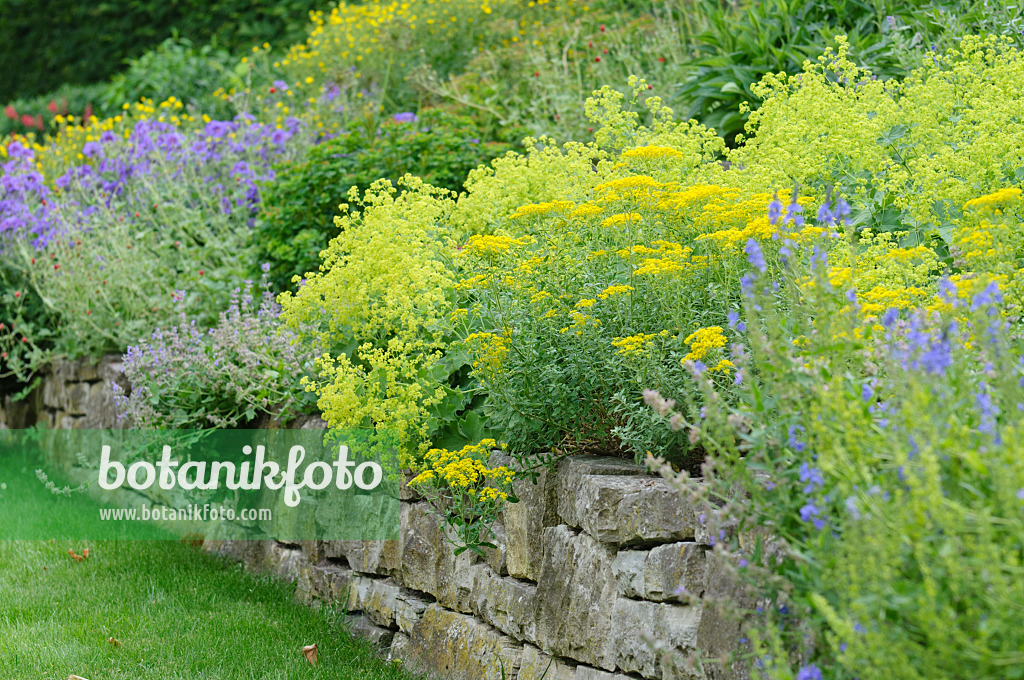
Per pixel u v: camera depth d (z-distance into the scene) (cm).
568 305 491
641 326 456
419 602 564
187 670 532
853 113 537
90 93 1922
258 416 749
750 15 834
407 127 907
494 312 489
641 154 493
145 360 743
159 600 651
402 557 577
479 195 608
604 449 476
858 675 266
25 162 1162
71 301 1005
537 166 620
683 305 445
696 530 374
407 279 544
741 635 335
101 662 546
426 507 557
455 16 1349
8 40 2373
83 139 1394
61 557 767
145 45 2200
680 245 462
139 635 589
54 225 1026
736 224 450
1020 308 367
